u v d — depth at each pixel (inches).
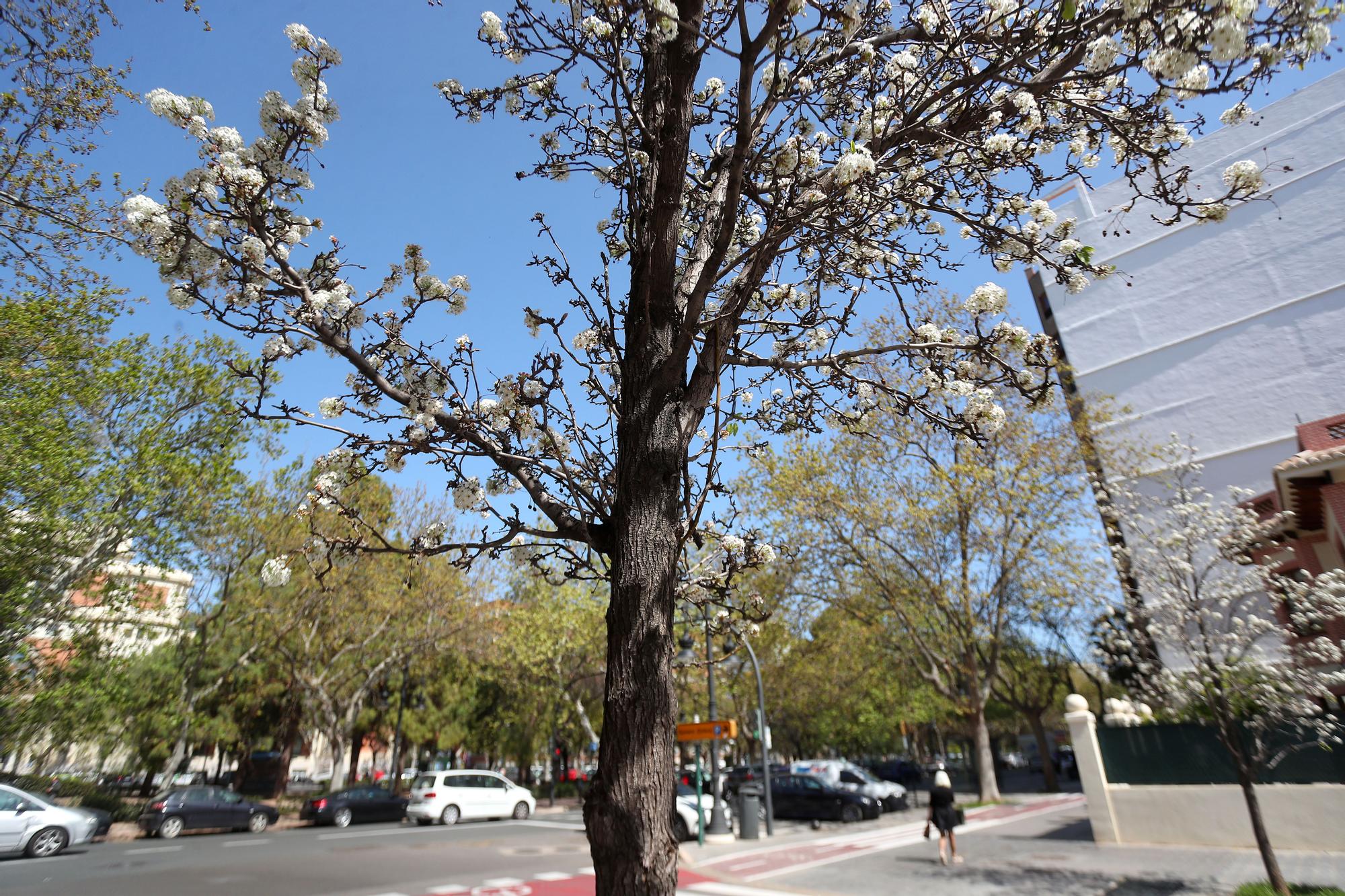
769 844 656.4
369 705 1344.7
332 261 140.9
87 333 647.8
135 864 579.2
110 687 737.0
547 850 657.6
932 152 157.8
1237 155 997.2
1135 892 374.3
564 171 176.1
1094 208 1113.4
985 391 155.1
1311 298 920.9
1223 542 439.2
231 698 1181.1
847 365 163.3
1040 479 783.1
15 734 687.1
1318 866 402.9
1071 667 1236.5
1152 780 528.1
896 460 834.8
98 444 686.5
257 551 908.6
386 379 137.6
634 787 95.7
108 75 379.9
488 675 1314.0
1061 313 1116.5
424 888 466.0
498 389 136.9
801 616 918.4
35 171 394.9
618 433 124.6
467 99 175.2
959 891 401.1
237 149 129.6
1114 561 490.9
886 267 184.7
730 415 168.9
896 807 953.5
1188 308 1011.9
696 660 154.0
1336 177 925.2
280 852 654.5
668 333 124.6
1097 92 159.9
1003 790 1252.5
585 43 156.3
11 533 629.6
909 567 850.1
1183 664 526.9
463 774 1003.9
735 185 116.0
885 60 172.7
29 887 472.7
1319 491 481.7
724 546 154.3
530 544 145.6
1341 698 482.0
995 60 146.7
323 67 141.3
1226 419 954.7
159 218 120.4
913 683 1406.3
